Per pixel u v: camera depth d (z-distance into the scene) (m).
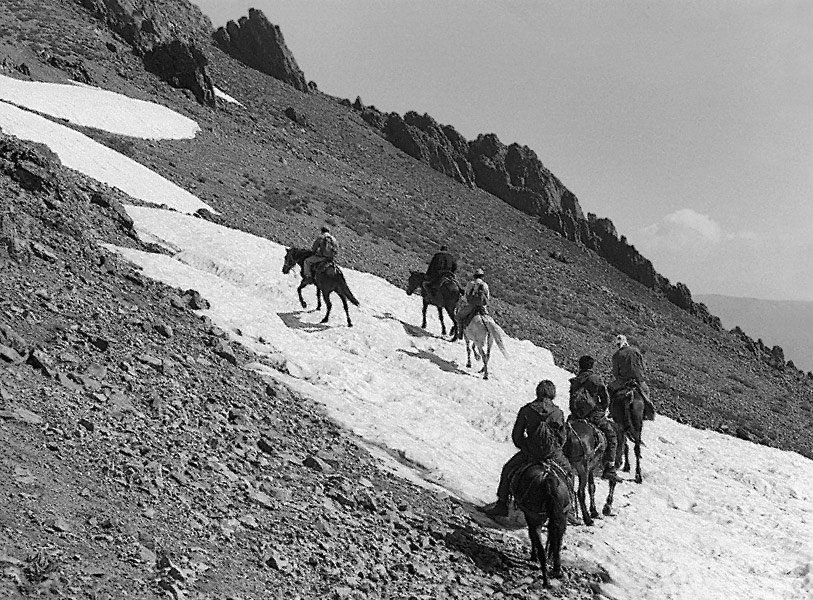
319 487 13.03
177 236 27.78
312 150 94.56
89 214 23.27
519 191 136.75
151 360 14.68
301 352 20.48
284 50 136.00
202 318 19.50
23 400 11.17
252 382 16.89
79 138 40.75
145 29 98.19
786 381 86.38
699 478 21.19
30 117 39.94
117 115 61.28
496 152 143.75
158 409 12.92
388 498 14.00
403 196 95.06
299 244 43.91
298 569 10.23
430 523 13.73
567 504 12.70
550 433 13.17
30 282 15.62
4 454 9.71
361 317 24.83
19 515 8.68
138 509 9.88
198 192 47.69
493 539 14.20
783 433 47.75
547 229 124.81
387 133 133.25
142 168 42.03
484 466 17.78
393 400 20.00
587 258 118.44
